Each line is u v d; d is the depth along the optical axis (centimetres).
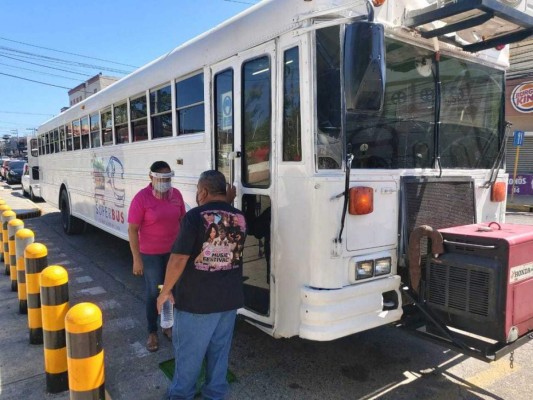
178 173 471
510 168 1631
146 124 554
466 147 386
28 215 1287
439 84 358
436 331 312
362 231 307
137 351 400
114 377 354
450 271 296
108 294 572
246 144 356
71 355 238
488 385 342
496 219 412
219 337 282
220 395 290
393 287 322
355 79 252
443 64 361
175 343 277
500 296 272
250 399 324
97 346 242
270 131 327
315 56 292
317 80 293
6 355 387
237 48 356
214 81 392
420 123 348
